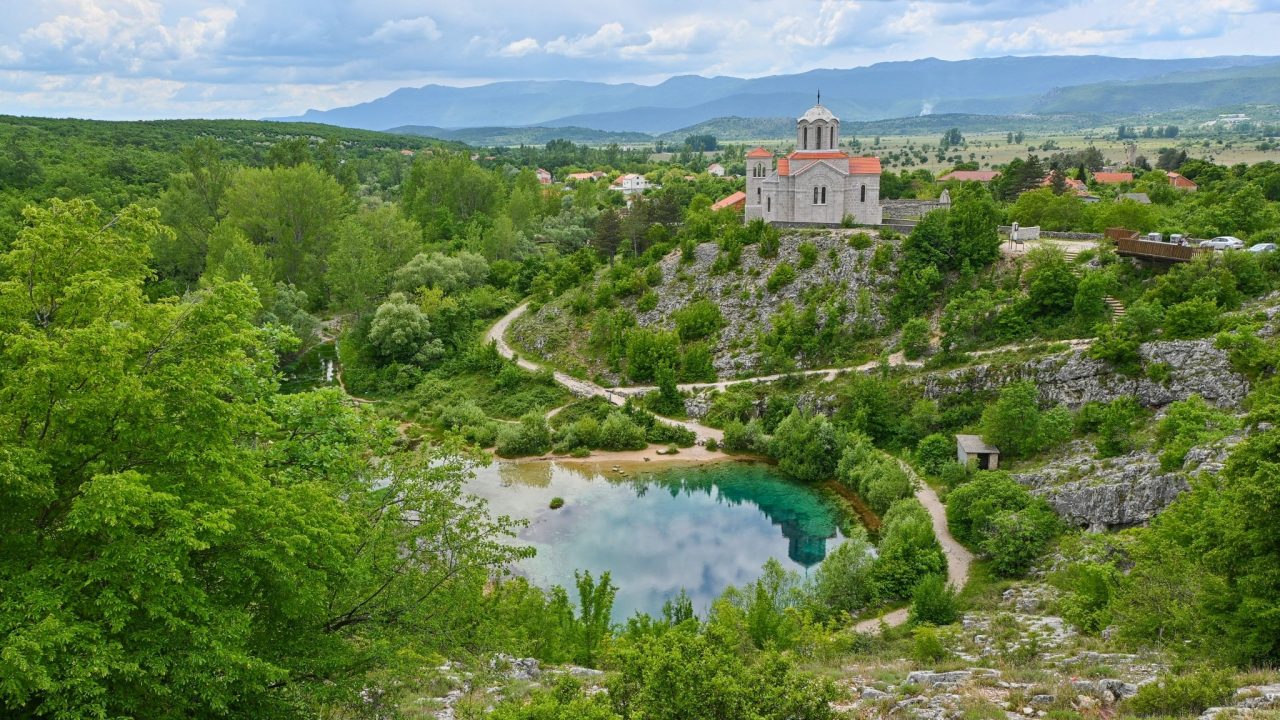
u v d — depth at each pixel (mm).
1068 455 59938
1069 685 25094
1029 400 63469
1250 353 55406
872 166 101250
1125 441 55656
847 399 77875
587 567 57781
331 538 21891
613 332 96438
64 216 23016
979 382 72000
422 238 147875
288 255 127500
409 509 26766
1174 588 32625
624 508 68938
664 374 88125
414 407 92188
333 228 129125
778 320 88438
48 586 18141
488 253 138500
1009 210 107062
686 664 18828
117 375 19250
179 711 18938
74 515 17625
